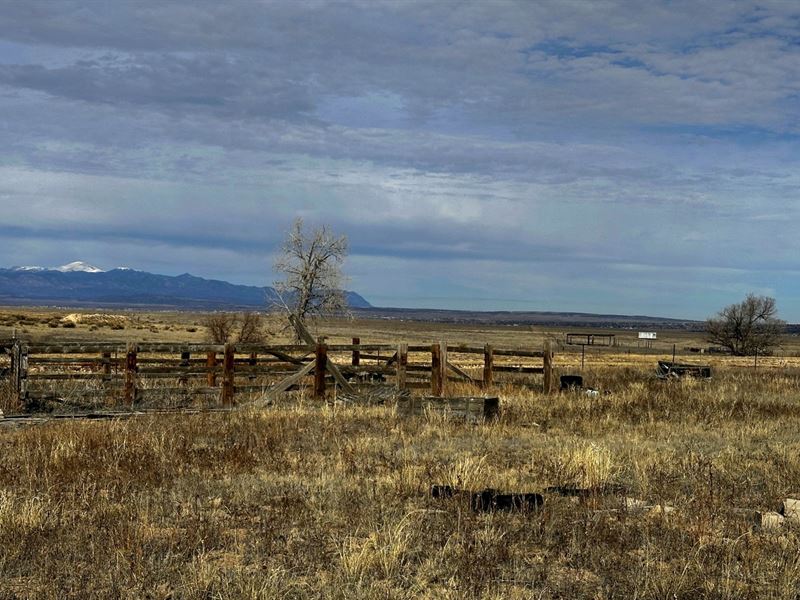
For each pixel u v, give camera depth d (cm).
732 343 7631
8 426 1570
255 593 620
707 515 866
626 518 861
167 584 668
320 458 1218
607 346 8719
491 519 851
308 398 2017
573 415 1797
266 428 1507
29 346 1794
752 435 1552
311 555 733
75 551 738
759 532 827
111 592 635
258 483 1029
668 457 1230
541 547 771
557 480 1057
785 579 671
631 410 1888
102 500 923
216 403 1906
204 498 952
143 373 1859
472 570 688
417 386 2128
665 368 3369
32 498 893
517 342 9331
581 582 679
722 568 700
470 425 1622
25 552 737
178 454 1203
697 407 1975
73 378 1917
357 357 2422
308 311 3691
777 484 1047
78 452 1211
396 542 742
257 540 777
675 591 646
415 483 1010
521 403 1944
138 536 774
